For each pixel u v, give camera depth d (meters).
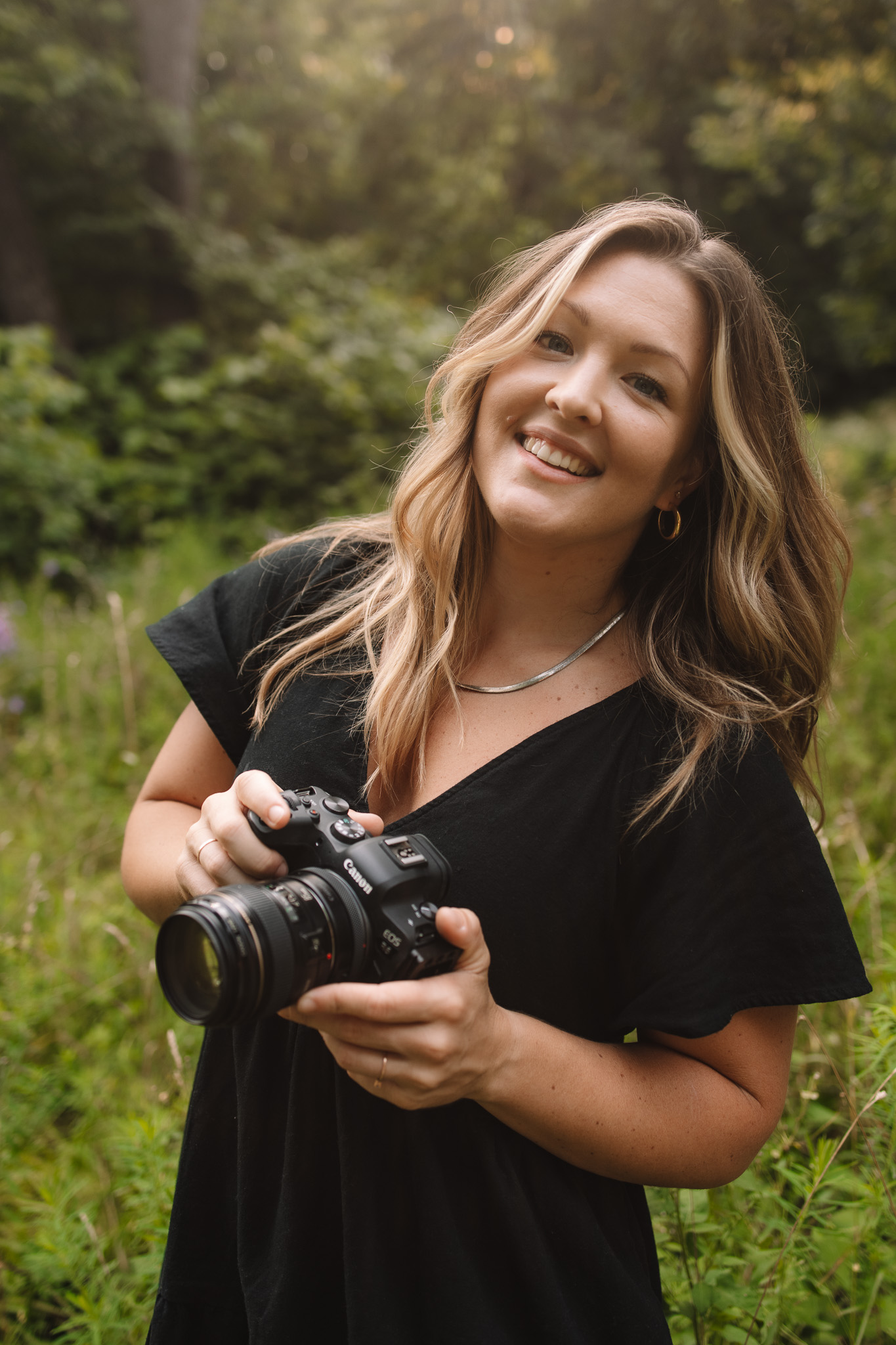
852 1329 1.52
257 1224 1.15
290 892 0.93
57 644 4.77
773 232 15.80
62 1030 2.50
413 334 8.91
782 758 1.25
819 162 6.79
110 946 2.78
